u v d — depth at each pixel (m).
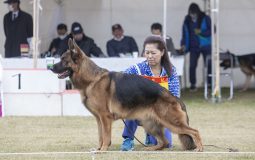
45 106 14.63
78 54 9.53
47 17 20.03
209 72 19.89
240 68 20.34
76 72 9.52
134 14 20.52
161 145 9.96
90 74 9.50
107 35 20.52
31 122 13.48
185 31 19.77
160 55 9.97
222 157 9.16
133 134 10.05
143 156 9.21
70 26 20.41
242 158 9.11
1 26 19.88
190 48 19.81
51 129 12.53
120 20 20.52
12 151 9.90
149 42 9.98
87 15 20.42
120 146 10.45
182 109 9.38
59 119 13.98
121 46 18.53
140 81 9.37
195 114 15.02
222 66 19.12
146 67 10.08
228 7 20.66
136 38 20.56
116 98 9.37
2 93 14.45
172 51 17.67
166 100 9.30
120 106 9.36
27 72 14.55
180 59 16.92
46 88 14.58
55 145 10.53
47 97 14.62
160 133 9.90
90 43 18.08
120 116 9.42
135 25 20.53
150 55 9.92
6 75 14.51
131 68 10.13
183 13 20.64
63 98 14.62
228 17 20.69
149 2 20.50
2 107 14.42
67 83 16.42
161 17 20.56
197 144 9.51
